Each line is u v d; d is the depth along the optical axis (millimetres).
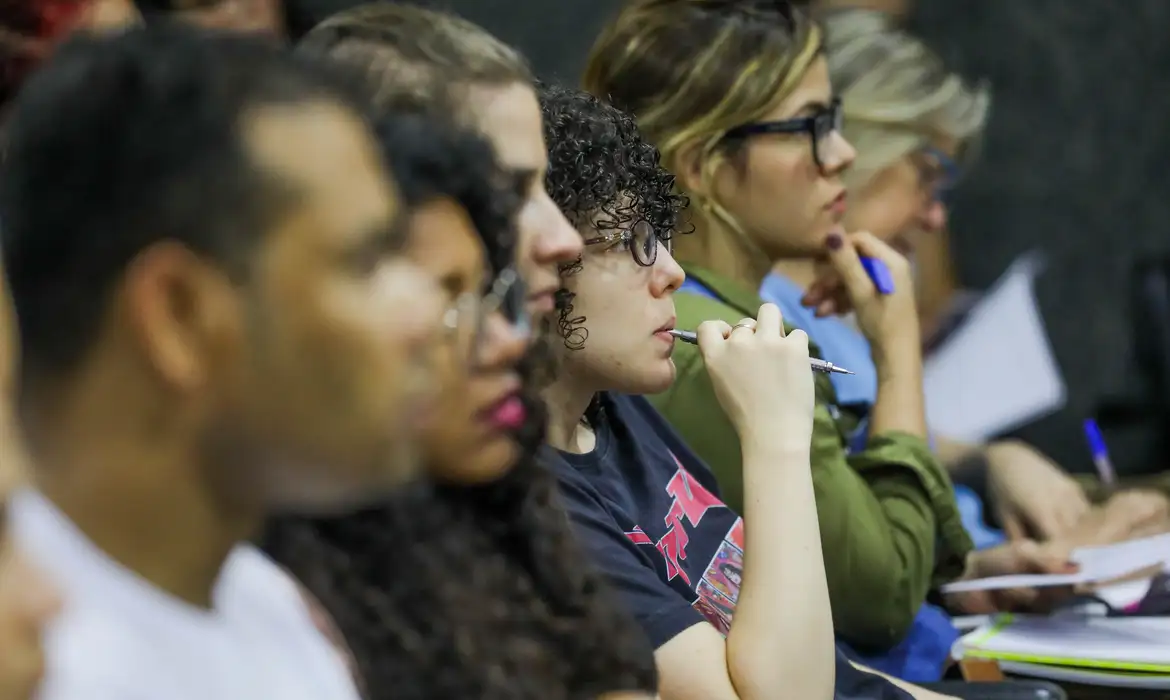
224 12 5902
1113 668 4930
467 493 3201
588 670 3205
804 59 5586
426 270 2436
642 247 4031
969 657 5227
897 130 6777
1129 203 13008
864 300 5852
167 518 2059
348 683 2494
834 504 5121
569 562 3301
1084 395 12555
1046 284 12805
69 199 1995
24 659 1842
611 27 5848
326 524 2941
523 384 3275
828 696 3863
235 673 2180
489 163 2834
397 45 3412
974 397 7684
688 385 5258
